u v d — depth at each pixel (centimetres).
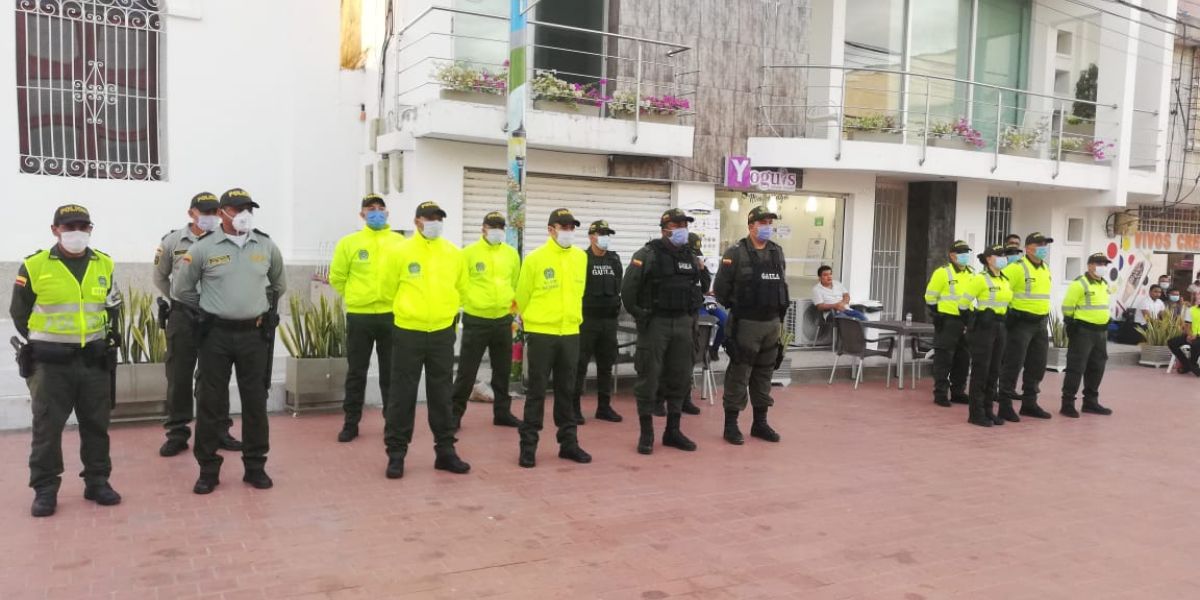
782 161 1233
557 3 1141
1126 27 1502
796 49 1273
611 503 576
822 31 1337
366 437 723
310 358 780
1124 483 689
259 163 1198
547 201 1134
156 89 1134
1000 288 893
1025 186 1477
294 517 521
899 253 1489
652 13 1158
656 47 1163
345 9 1284
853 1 1362
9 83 1041
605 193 1176
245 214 552
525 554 478
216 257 552
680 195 1208
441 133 991
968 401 1004
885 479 668
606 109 1127
